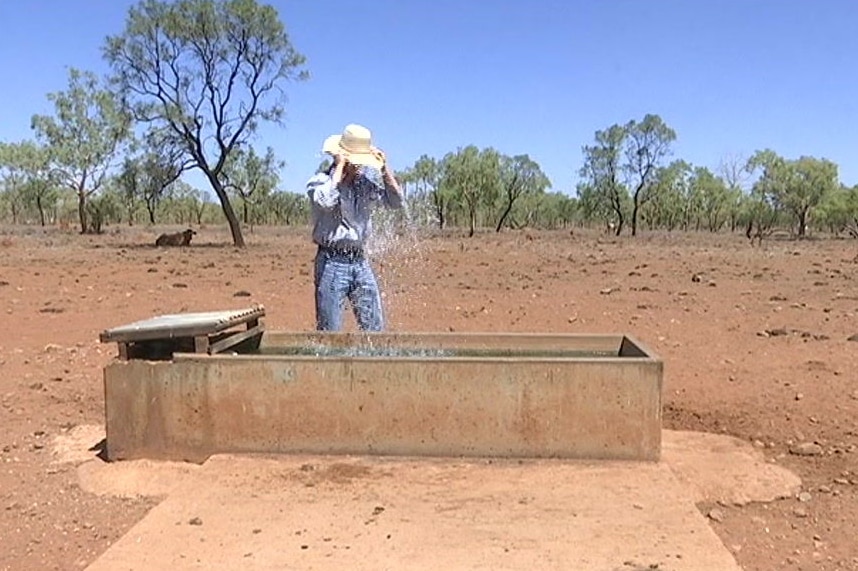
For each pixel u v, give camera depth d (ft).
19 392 24.49
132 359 18.71
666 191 285.02
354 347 22.70
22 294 50.01
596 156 239.30
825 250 119.96
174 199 321.93
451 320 38.93
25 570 13.79
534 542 13.75
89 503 16.52
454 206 263.49
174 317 20.15
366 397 17.85
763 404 22.80
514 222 306.35
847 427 20.76
